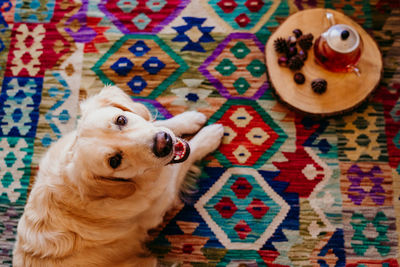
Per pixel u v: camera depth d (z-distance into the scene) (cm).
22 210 223
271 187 218
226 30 239
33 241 171
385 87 225
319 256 208
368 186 214
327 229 211
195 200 220
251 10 240
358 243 208
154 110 231
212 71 234
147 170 168
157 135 153
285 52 215
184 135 222
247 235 213
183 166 211
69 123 233
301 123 224
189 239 215
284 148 222
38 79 239
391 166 216
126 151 150
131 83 236
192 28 241
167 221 218
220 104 230
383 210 211
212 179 221
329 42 197
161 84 235
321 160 219
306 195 216
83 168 152
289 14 238
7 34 247
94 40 243
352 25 217
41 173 178
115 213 176
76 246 172
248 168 221
